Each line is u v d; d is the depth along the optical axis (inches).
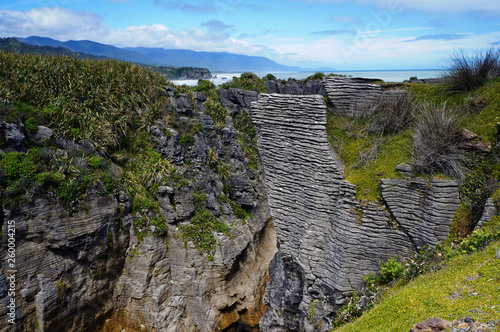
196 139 1187.9
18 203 714.2
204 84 1690.5
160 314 912.9
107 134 989.8
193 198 1063.6
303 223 579.8
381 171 506.6
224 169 1328.7
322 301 531.5
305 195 574.6
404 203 473.7
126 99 1096.8
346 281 493.4
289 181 599.5
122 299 925.2
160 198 1007.6
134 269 925.8
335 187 539.8
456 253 385.7
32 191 733.9
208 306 976.3
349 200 506.0
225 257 1009.5
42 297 733.9
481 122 485.1
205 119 1339.8
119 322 920.3
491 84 520.4
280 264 681.6
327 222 548.4
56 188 778.2
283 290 647.1
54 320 762.8
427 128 491.8
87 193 832.9
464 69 555.5
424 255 438.3
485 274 299.4
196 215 1055.0
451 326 230.5
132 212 957.8
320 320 528.1
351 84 627.5
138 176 1015.6
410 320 283.4
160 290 925.2
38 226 744.3
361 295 477.4
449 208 440.5
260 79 1840.6
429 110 526.6
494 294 262.7
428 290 320.5
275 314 661.9
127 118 1082.1
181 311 952.9
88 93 1025.5
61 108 932.0
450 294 296.0
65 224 781.9
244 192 1387.8
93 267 852.0
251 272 1146.0
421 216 459.8
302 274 598.9
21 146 775.7
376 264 485.7
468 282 301.6
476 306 256.1
